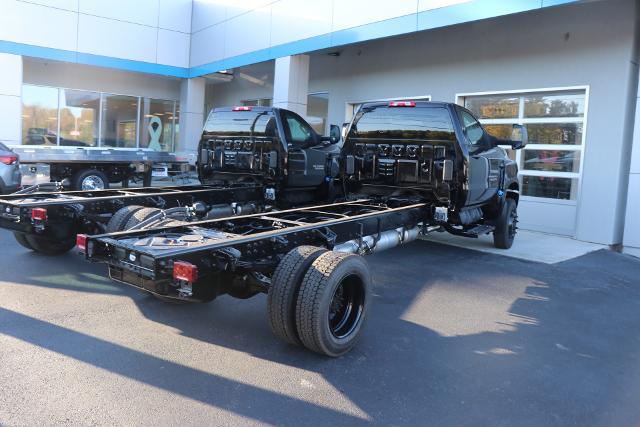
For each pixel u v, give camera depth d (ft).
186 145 64.03
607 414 11.85
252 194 29.35
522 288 22.11
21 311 16.52
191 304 17.93
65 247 23.63
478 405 11.94
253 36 51.08
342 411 11.39
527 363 14.44
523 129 26.22
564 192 35.58
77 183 42.65
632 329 17.70
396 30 37.86
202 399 11.57
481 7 33.09
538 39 36.11
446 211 23.76
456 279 23.02
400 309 18.56
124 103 65.21
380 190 25.62
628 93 32.35
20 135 53.57
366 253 19.85
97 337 14.73
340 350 14.01
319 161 32.04
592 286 22.97
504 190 28.58
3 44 51.78
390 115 25.05
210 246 13.67
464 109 25.08
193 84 63.62
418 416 11.34
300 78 47.50
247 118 30.12
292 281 13.48
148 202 24.66
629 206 30.86
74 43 55.93
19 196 22.57
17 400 11.12
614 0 32.37
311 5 44.16
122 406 11.10
